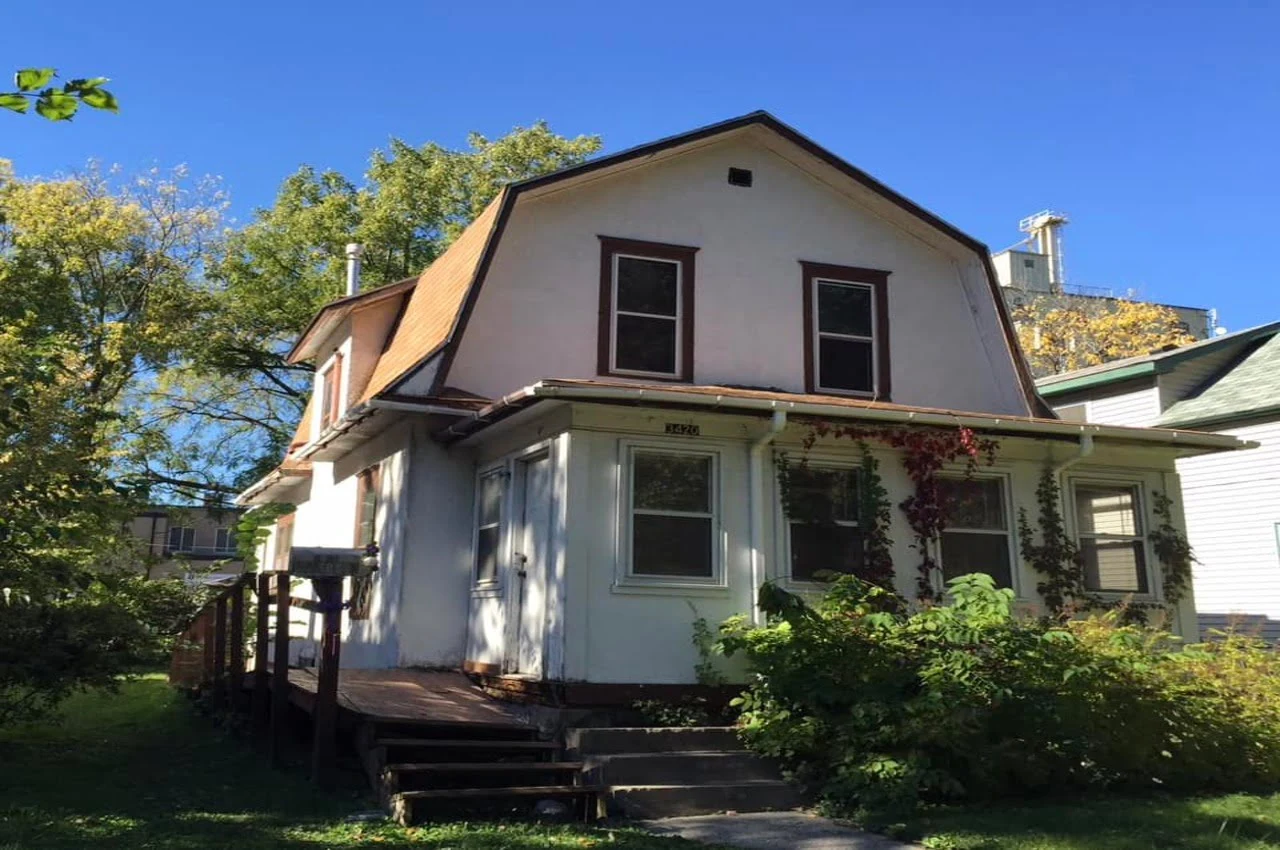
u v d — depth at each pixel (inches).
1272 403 639.8
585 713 362.9
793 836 277.6
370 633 495.8
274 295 1126.4
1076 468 462.3
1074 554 447.2
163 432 1040.2
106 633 366.0
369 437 523.2
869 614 356.2
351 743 350.6
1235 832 272.1
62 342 366.3
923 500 423.2
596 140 1179.3
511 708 385.7
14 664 339.3
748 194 539.5
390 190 1108.5
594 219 511.2
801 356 527.8
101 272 1041.5
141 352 997.2
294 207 1162.0
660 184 525.7
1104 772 341.4
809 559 411.2
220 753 367.6
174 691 537.6
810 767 332.5
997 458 444.5
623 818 300.5
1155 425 714.8
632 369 502.0
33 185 1018.1
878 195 547.2
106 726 426.6
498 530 435.8
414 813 280.5
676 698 374.6
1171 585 465.4
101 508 360.2
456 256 547.8
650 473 395.5
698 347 510.9
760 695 350.9
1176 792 339.9
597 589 374.9
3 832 238.1
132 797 293.0
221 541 1451.8
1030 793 328.5
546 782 315.6
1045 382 796.6
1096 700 334.3
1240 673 386.3
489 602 430.0
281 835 250.5
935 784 305.3
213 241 1107.9
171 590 685.9
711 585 390.0
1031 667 331.3
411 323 559.2
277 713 348.2
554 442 392.5
